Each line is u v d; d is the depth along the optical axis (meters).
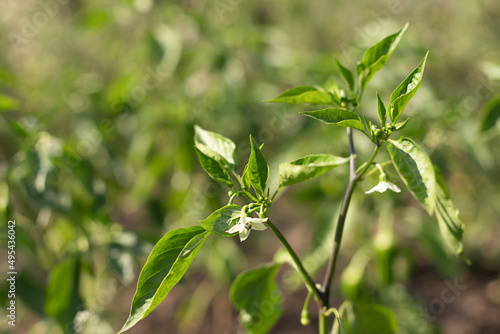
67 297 0.77
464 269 1.54
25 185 0.77
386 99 0.93
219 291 1.42
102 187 0.81
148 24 1.05
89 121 1.02
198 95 1.04
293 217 1.64
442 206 0.59
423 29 1.37
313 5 1.56
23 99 1.17
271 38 1.12
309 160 0.55
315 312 1.40
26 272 0.92
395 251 0.98
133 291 1.37
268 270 0.64
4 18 1.30
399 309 0.95
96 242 0.79
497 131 0.76
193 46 1.06
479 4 1.29
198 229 0.54
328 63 0.96
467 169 1.00
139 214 1.50
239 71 1.05
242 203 1.05
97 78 1.24
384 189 0.55
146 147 1.08
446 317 1.37
